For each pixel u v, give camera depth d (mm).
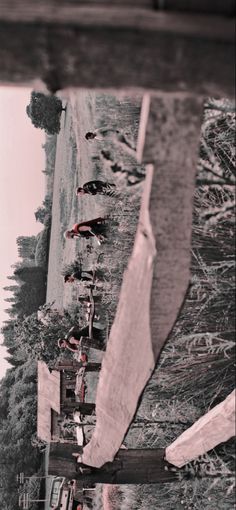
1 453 34125
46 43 2395
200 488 6156
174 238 3232
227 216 5121
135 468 5355
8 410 39062
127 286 3510
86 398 11578
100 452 5035
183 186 3104
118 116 7223
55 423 7191
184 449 5102
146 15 2316
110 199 10109
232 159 5031
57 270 31828
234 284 5648
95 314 8977
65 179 30109
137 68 2520
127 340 3729
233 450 5285
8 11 2275
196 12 2389
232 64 2535
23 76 2570
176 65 2510
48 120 33344
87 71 2535
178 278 3348
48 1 2293
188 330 5938
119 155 4664
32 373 38750
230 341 5922
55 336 14453
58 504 9789
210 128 4945
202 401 6586
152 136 2936
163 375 6457
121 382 4027
